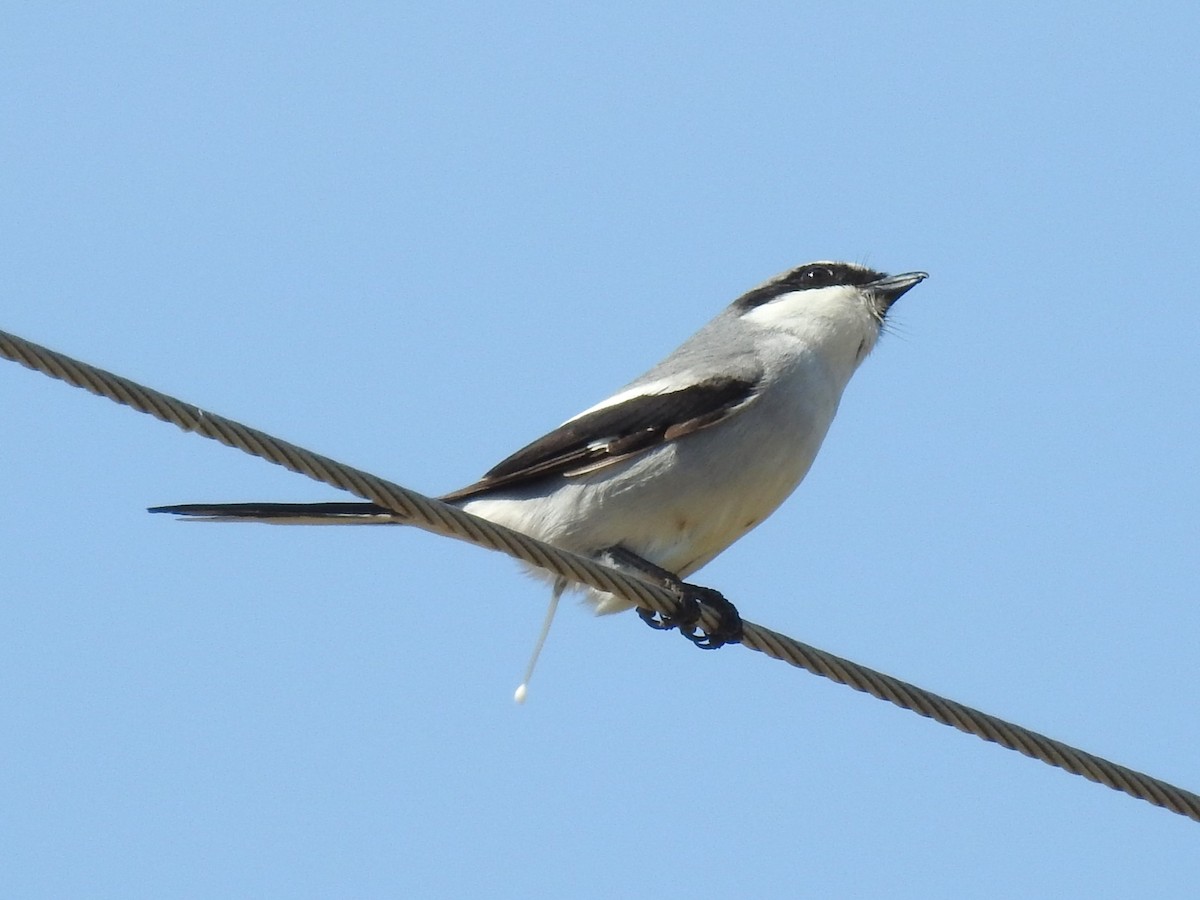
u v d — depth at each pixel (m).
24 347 8.92
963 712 11.22
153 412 9.36
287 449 9.86
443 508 10.56
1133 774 11.22
